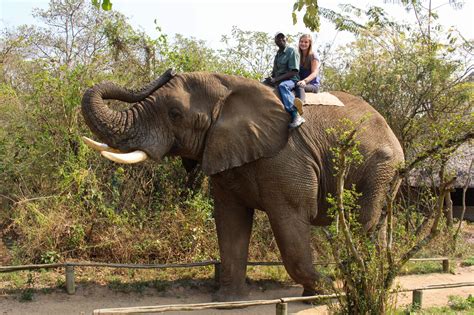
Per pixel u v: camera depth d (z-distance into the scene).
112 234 9.39
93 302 7.53
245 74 11.36
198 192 10.34
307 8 6.04
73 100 9.65
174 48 10.96
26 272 8.45
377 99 12.35
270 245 10.33
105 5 4.68
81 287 8.02
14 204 9.52
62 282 8.02
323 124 7.57
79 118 9.84
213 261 8.41
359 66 12.92
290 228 7.19
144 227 9.75
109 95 6.98
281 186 7.15
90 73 10.17
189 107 7.05
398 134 12.20
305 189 7.24
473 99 12.06
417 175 12.13
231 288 7.76
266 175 7.17
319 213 7.86
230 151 7.06
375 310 5.60
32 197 9.60
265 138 7.11
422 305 7.48
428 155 5.86
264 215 10.45
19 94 11.51
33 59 11.95
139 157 6.87
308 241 7.32
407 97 12.21
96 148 6.86
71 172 9.47
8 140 10.02
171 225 9.69
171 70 7.22
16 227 9.89
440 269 10.09
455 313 7.02
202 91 7.17
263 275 9.10
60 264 7.74
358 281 5.65
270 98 7.22
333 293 6.61
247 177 7.30
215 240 9.79
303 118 7.32
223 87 7.23
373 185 7.70
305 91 7.84
